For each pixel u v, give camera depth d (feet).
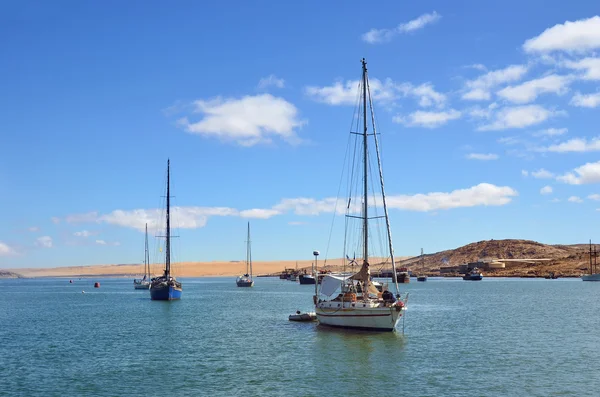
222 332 200.34
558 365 138.10
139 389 117.39
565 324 220.84
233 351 159.22
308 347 163.84
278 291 534.78
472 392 113.29
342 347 163.53
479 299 374.22
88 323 236.84
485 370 132.57
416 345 166.71
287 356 150.61
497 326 214.48
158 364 142.00
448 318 245.45
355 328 191.21
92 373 132.16
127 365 141.08
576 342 173.68
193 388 117.80
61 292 574.15
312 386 118.52
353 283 194.59
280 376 127.54
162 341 179.93
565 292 452.35
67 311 304.71
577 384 119.24
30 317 269.64
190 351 160.25
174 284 376.27
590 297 386.11
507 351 157.17
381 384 119.85
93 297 458.09
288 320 238.68
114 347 168.86
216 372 132.16
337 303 194.49
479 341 175.01
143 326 222.69
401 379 124.16
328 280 199.31
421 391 114.32
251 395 112.16
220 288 616.39
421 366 136.98
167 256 376.48
